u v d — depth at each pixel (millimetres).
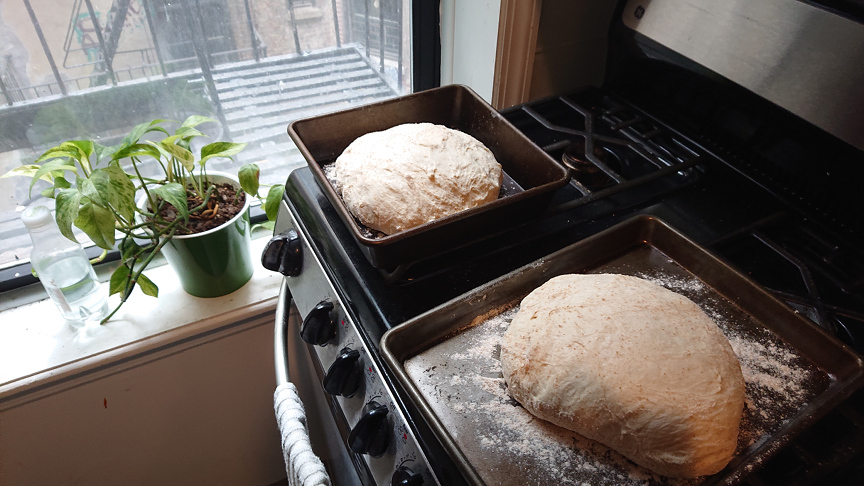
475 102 863
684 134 936
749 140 840
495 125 833
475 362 578
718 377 503
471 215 619
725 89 819
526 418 532
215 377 1115
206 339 1037
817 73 681
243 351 1105
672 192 820
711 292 646
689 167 861
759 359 569
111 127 1007
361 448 579
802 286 677
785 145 781
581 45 1150
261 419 1245
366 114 846
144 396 1058
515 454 501
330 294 706
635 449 479
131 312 1011
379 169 722
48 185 1003
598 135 926
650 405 472
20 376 901
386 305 634
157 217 886
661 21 881
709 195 816
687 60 851
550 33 1090
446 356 582
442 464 504
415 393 500
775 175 825
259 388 1190
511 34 1013
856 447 500
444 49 1188
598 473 488
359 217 702
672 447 462
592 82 1236
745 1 748
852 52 639
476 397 547
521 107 1022
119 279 896
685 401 476
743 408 521
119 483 1162
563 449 507
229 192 974
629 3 940
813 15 671
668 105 968
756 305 611
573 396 496
